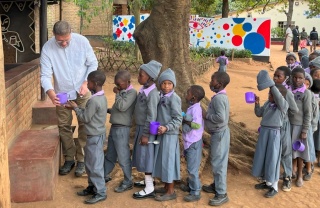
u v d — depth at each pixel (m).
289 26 25.88
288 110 4.73
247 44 19.31
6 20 8.70
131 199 4.38
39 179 4.21
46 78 4.59
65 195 4.43
